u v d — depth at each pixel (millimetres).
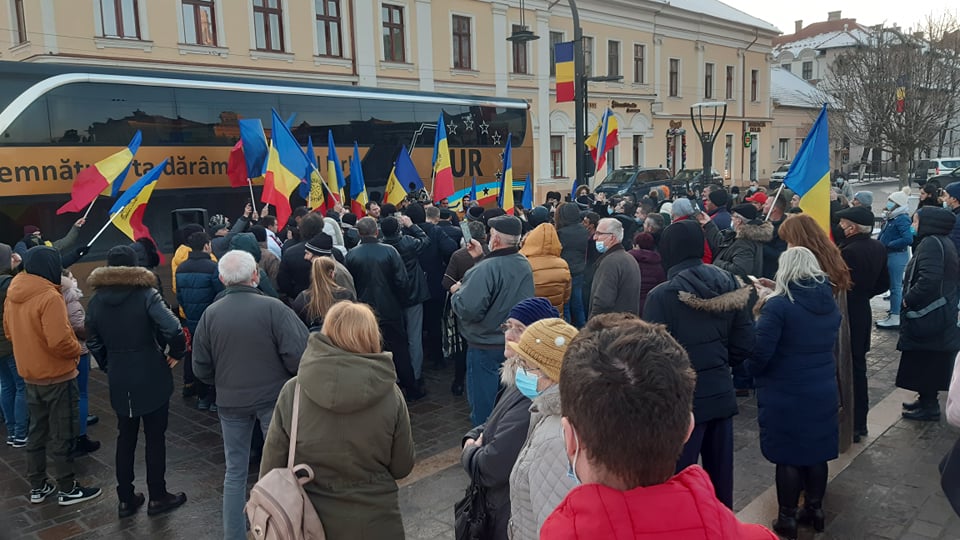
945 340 5461
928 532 3979
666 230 3744
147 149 9289
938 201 8727
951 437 5359
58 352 4531
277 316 3957
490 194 14766
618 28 30234
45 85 8367
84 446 5699
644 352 1380
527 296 4895
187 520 4508
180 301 6086
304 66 19219
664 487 1348
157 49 16141
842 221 5391
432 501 4609
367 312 2820
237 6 17609
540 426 2184
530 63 26156
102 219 8906
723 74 36750
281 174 8555
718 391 3562
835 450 3902
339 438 2691
